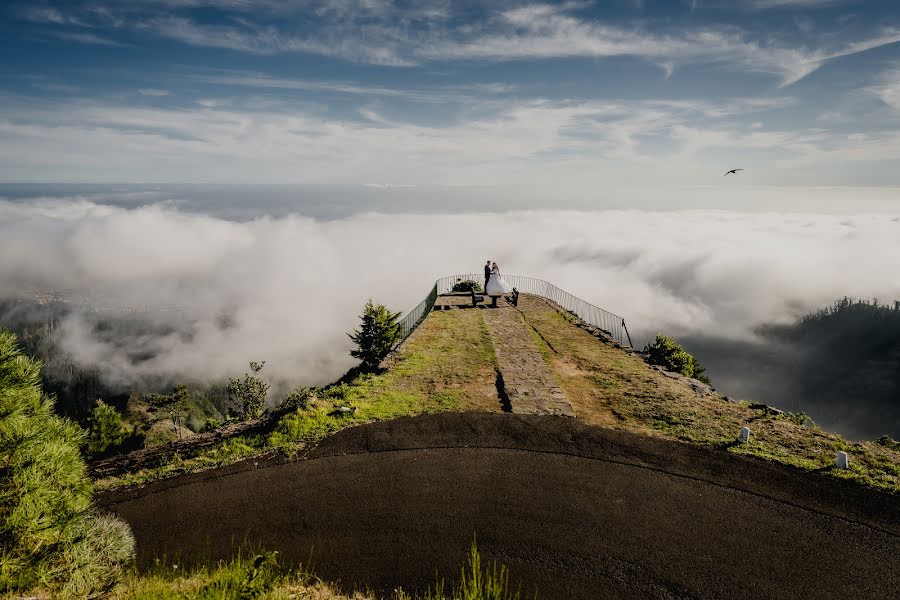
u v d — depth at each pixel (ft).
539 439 34.14
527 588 20.86
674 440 33.63
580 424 36.32
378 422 37.40
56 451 16.03
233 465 32.35
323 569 22.44
